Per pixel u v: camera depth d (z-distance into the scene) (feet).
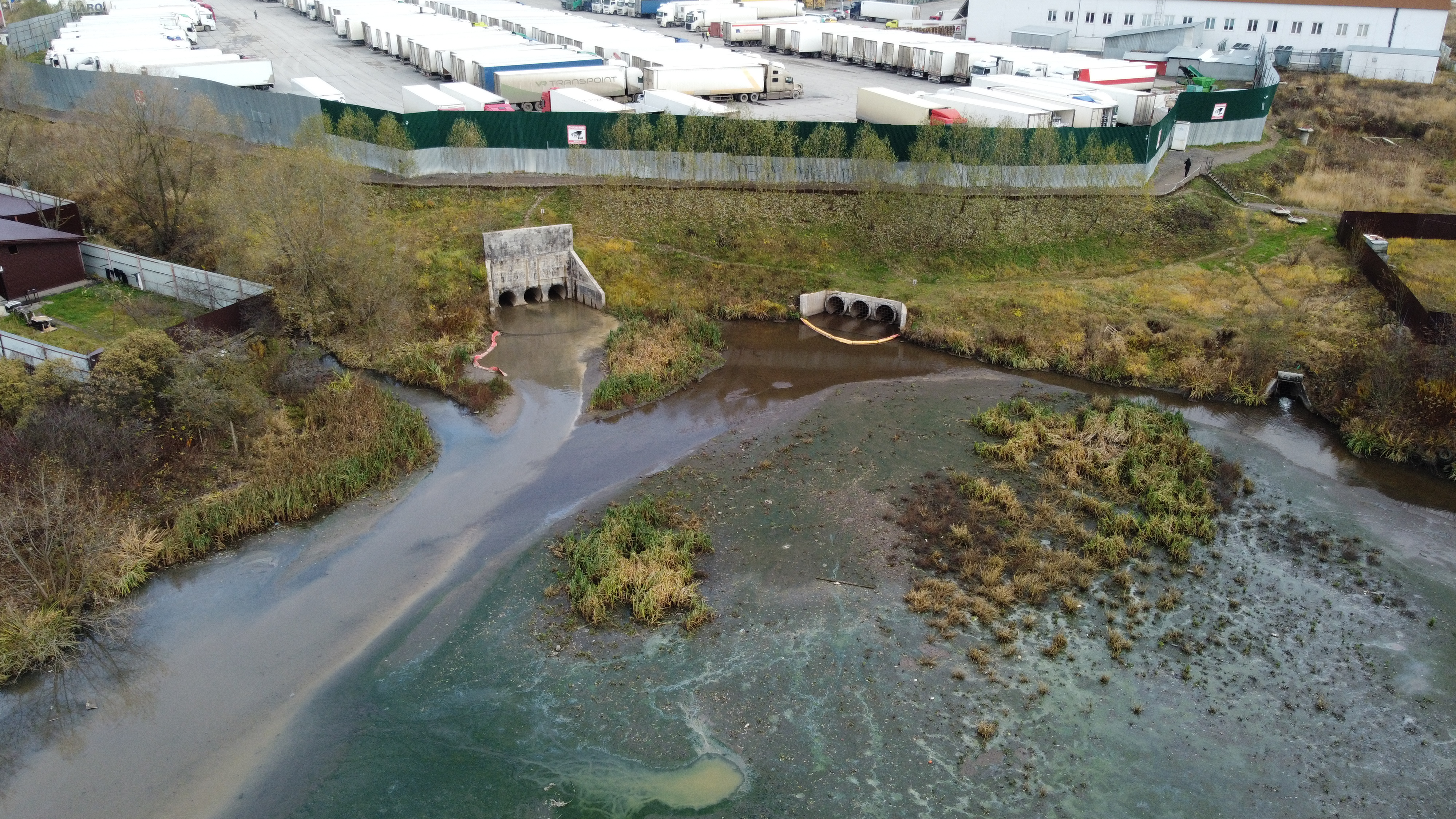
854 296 190.19
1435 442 136.15
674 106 234.17
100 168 191.72
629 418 151.02
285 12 449.06
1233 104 250.57
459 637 102.06
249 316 158.30
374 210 199.21
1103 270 197.36
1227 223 208.95
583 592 107.14
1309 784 85.10
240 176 177.37
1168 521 119.96
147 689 94.63
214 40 362.74
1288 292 183.32
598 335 180.24
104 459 118.21
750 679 96.37
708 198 209.97
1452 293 176.35
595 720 91.40
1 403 122.11
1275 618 106.01
